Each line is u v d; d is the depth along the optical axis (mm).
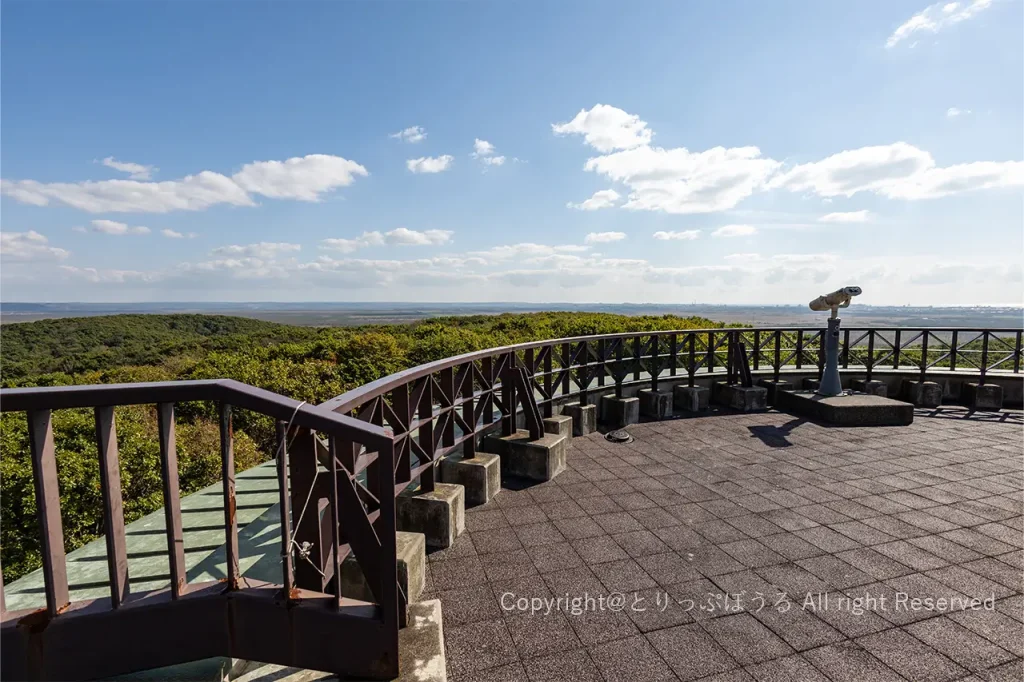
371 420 2586
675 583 2820
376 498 2586
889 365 8516
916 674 2096
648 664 2174
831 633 2371
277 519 2865
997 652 2229
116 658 1639
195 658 1739
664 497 4094
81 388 1517
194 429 7453
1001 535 3381
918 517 3678
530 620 2488
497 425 5297
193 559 2354
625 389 7137
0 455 4570
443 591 2756
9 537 4211
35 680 1564
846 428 6312
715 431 6199
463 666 2168
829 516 3711
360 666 1833
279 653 1788
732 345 7766
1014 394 7508
